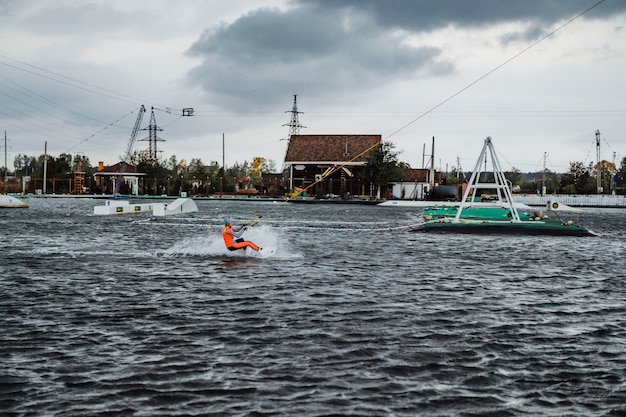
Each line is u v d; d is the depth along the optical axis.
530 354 11.54
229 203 85.81
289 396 9.39
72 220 46.50
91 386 9.72
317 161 101.69
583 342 12.38
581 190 125.75
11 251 25.92
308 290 17.30
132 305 15.15
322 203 87.44
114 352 11.34
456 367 10.76
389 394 9.52
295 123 126.50
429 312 14.76
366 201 85.88
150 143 136.75
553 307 15.59
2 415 8.64
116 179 117.38
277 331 12.80
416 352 11.54
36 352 11.32
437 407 9.09
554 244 31.56
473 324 13.66
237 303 15.44
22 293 16.58
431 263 23.56
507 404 9.23
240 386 9.75
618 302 16.33
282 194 105.94
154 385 9.77
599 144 115.94
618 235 38.09
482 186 39.78
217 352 11.38
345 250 27.72
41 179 126.00
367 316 14.22
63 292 16.75
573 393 9.67
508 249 28.94
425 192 105.19
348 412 8.87
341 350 11.58
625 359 11.32
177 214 56.75
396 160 97.88
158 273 20.06
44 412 8.77
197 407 8.98
